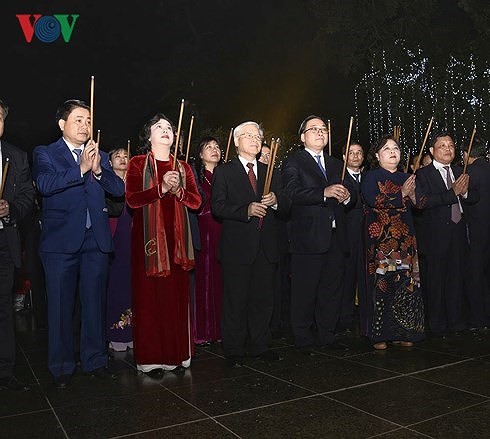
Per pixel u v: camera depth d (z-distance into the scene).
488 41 13.86
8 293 4.21
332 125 19.14
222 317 4.84
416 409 3.57
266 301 4.85
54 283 4.25
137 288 4.46
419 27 16.02
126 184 4.43
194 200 4.54
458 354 4.77
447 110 14.76
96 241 4.31
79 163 4.30
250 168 4.85
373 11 16.27
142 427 3.44
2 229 4.14
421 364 4.51
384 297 5.00
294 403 3.74
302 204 4.90
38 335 6.30
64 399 3.97
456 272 5.48
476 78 14.18
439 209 5.40
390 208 5.02
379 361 4.63
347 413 3.54
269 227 4.85
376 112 16.88
